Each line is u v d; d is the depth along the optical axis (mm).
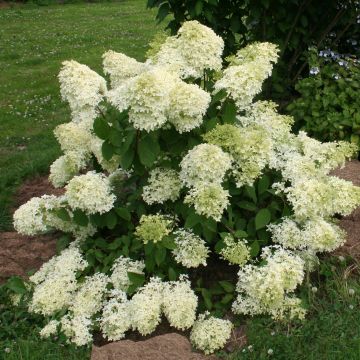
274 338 2770
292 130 5047
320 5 5188
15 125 6773
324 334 2785
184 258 3012
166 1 4973
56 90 8219
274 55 3348
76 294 3160
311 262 3184
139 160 3100
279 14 5082
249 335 2861
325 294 3158
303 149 3449
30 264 3717
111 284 3160
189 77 3305
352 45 5914
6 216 4391
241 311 3006
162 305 2980
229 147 3064
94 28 13742
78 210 3193
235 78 3012
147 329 2855
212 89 3336
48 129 6566
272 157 3223
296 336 2783
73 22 14977
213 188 2865
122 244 3348
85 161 3604
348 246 3465
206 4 4805
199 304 3189
